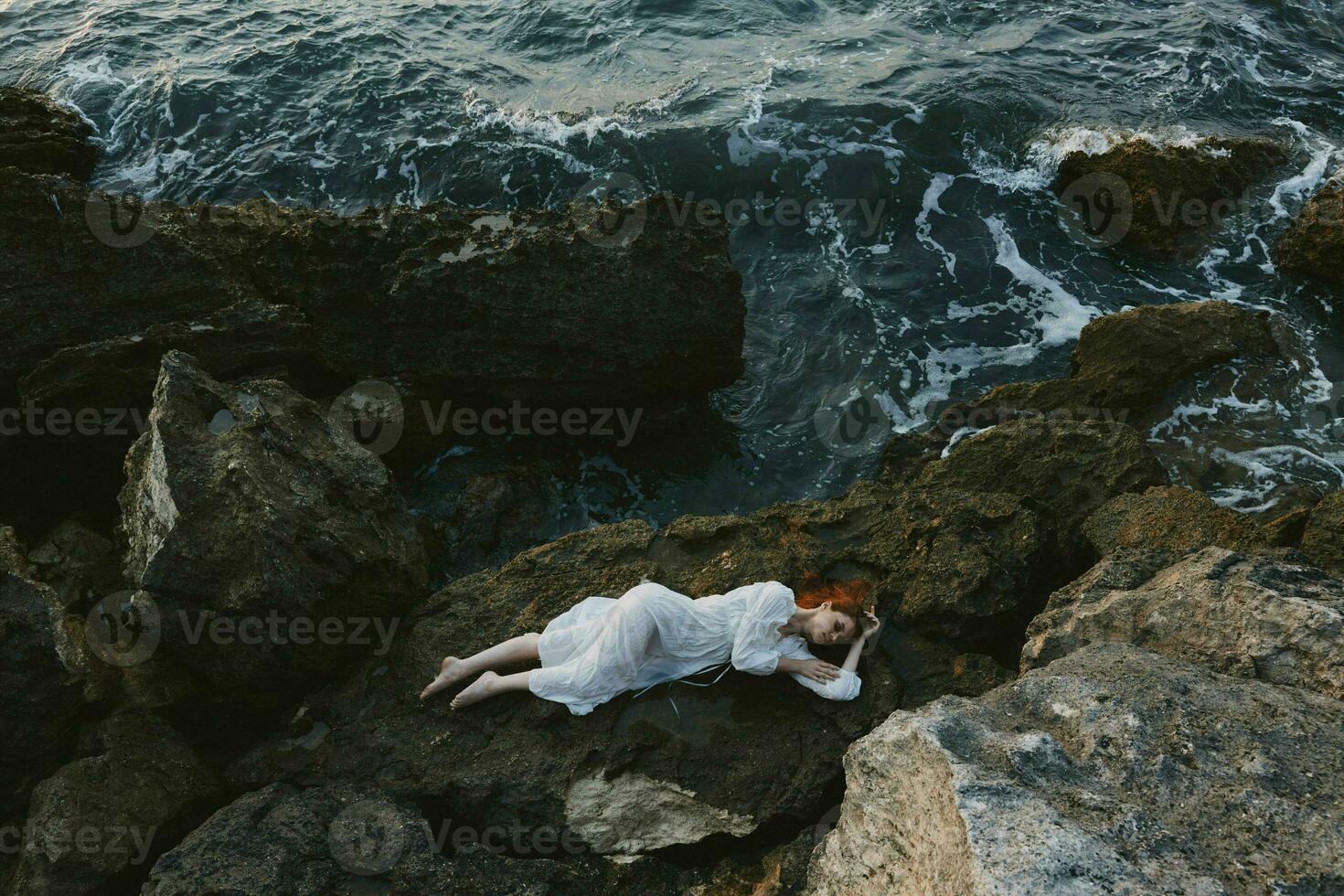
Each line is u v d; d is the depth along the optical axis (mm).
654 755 5152
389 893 4613
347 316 7613
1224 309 8766
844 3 15203
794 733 5223
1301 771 3330
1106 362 8344
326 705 5555
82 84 13062
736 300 7828
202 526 5375
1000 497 6266
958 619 5648
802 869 4598
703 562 6094
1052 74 13023
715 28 14359
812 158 11484
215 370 7246
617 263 7516
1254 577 4547
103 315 7141
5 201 6820
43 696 5211
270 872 4574
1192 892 2928
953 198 11125
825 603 5523
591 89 12922
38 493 7168
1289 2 14914
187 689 5621
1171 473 7602
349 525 5695
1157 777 3418
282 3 15312
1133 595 4941
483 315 7520
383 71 13211
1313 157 11344
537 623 5770
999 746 3625
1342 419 8000
